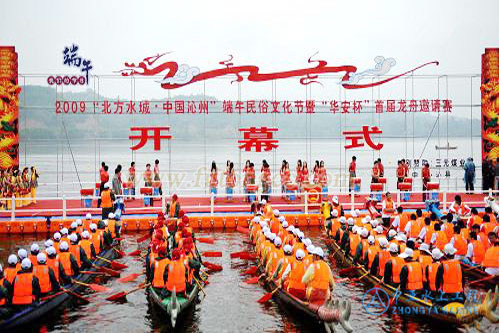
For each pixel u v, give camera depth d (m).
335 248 22.48
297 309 15.59
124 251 23.45
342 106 35.84
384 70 35.91
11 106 31.91
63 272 16.81
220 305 16.95
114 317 15.97
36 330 14.97
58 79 34.25
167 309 14.89
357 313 16.02
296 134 58.41
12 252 23.02
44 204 31.97
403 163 32.75
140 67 34.75
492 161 34.06
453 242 19.61
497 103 33.84
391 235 18.53
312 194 29.00
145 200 30.25
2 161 31.81
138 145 33.38
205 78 35.06
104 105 34.66
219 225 27.72
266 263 18.92
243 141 34.25
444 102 36.44
